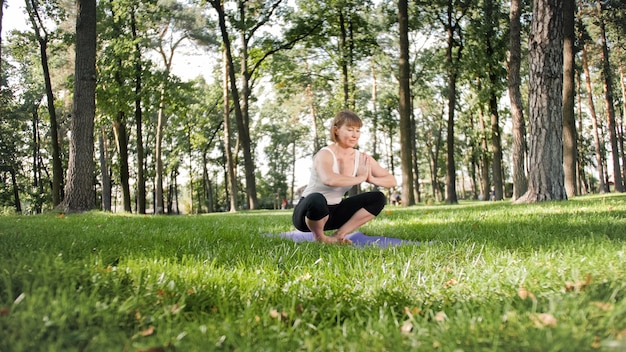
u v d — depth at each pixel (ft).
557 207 29.58
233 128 164.14
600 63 109.19
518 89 58.23
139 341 5.40
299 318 6.49
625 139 151.02
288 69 90.74
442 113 141.69
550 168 38.50
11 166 134.21
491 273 8.71
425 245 13.12
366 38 83.56
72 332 5.29
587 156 160.56
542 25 37.60
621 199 40.29
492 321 5.57
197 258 11.03
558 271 8.38
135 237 15.90
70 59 97.25
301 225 16.53
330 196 16.40
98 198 152.76
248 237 16.67
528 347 4.72
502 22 78.89
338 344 5.46
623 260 8.90
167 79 74.64
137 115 76.95
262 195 205.98
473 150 114.93
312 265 10.27
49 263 8.23
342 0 79.00
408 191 63.00
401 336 5.41
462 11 81.25
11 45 72.54
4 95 125.29
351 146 15.67
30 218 30.32
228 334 5.59
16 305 5.90
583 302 6.15
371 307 7.22
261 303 7.35
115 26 73.56
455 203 79.61
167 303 6.88
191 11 106.32
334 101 93.71
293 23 84.79
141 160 78.13
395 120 128.67
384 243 16.31
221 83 126.31
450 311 6.46
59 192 67.87
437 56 92.58
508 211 28.63
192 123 129.39
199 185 184.96
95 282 7.38
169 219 31.12
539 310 6.26
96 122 79.97
